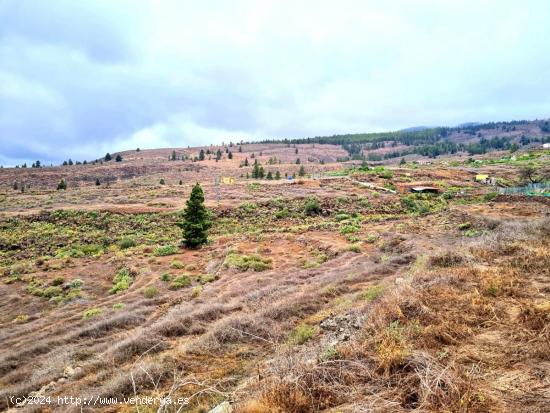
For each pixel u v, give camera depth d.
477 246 10.21
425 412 3.32
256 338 7.87
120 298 16.75
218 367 6.65
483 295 6.16
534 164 71.75
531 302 5.54
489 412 3.20
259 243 24.11
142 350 8.42
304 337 7.15
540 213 24.05
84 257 27.11
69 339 11.07
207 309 10.59
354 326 6.51
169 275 19.47
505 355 4.18
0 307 18.23
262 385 4.57
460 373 3.84
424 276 7.81
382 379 4.02
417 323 5.24
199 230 26.44
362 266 14.57
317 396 3.95
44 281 21.33
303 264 18.52
